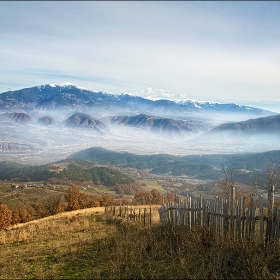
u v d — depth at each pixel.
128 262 8.29
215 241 9.18
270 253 7.98
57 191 113.00
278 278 6.85
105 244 10.60
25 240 13.17
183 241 9.63
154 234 10.84
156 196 63.34
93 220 17.50
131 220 15.34
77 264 8.89
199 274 7.22
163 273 7.44
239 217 9.19
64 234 13.71
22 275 8.34
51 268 8.73
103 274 7.89
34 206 82.81
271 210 8.62
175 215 12.48
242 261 7.89
